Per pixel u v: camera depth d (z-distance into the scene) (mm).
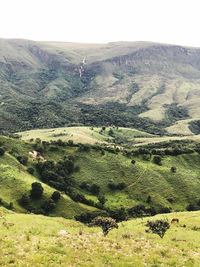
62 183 111688
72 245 20656
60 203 93125
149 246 23281
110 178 117562
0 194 88562
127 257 18750
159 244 24656
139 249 21438
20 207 85250
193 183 111875
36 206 88375
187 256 20969
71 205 94188
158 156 129875
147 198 103625
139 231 36406
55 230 26828
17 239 20234
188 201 101875
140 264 17344
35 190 92000
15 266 14570
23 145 138375
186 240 29516
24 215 48125
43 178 113750
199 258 20312
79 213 90562
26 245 18594
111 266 16844
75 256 17797
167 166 126062
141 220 54188
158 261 18500
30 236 21828
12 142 136500
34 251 17531
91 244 21844
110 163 127812
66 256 17344
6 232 23047
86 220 83250
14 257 15797
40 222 39875
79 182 116688
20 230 24906
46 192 96688
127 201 103062
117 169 122938
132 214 94375
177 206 100062
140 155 136000
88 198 106188
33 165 123250
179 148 145250
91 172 123000
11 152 123938
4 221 34469
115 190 111312
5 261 14992
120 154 136125
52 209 88500
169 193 107000
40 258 16125
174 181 113750
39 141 152375
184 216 53219
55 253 17859
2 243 18250
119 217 91250
